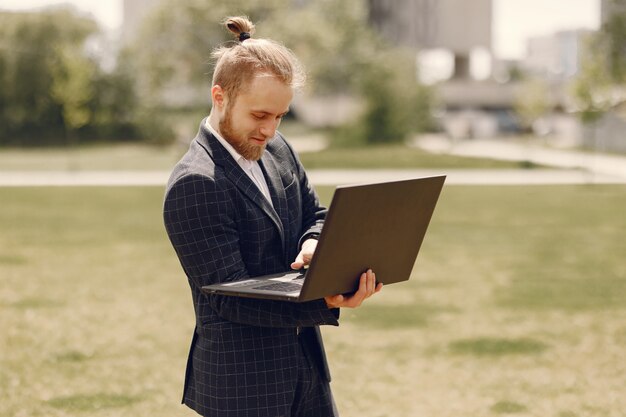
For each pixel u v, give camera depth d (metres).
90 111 48.59
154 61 45.88
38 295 9.41
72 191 22.56
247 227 2.86
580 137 42.56
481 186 23.91
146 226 15.60
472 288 9.86
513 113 61.16
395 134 44.19
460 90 72.62
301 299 2.51
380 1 69.88
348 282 2.66
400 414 5.52
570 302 9.06
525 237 14.16
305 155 36.91
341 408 5.64
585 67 27.64
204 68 45.00
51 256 12.23
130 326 7.96
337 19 52.00
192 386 3.01
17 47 48.34
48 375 6.35
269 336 2.88
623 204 19.17
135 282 10.23
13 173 28.98
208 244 2.78
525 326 7.97
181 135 48.75
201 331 2.93
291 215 3.03
